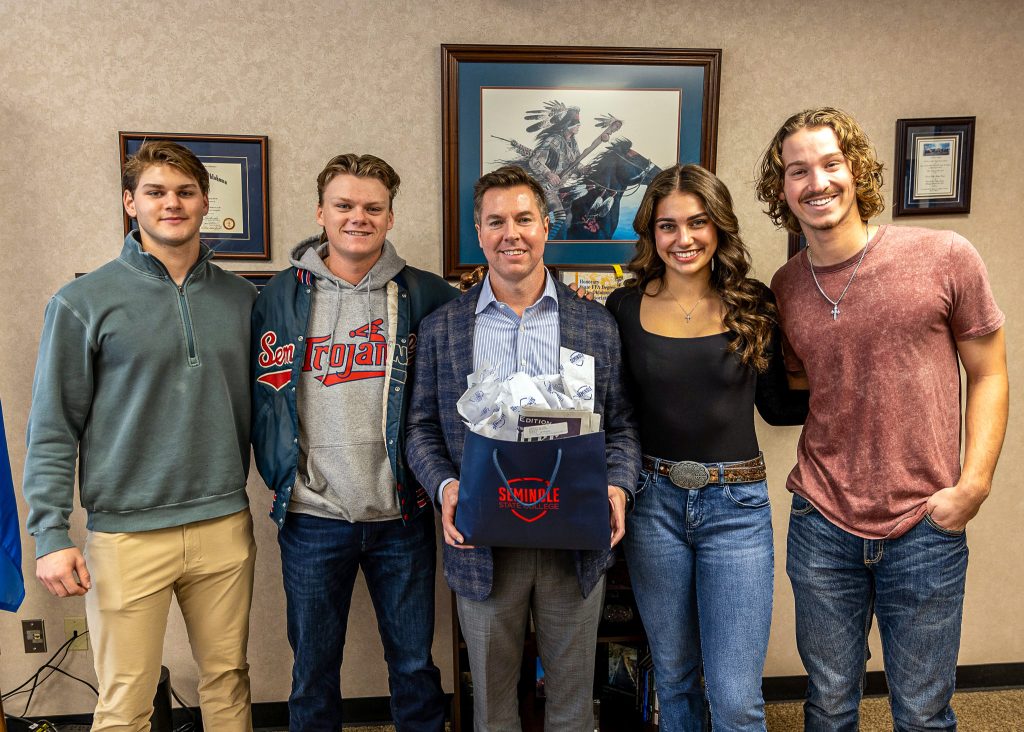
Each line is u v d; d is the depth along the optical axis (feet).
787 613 7.54
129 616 5.32
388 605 5.90
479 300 5.38
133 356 5.16
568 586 5.21
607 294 7.04
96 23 6.38
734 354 5.15
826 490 5.16
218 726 5.84
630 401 5.49
